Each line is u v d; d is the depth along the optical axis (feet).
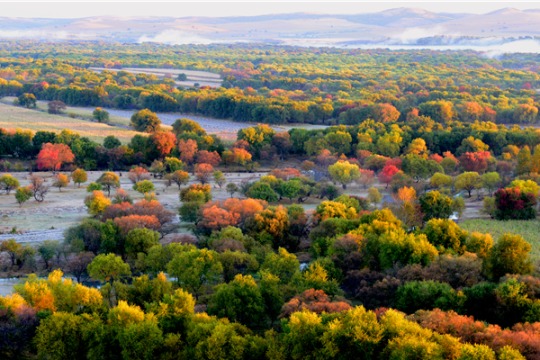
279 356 298.15
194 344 311.68
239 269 424.05
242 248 458.50
